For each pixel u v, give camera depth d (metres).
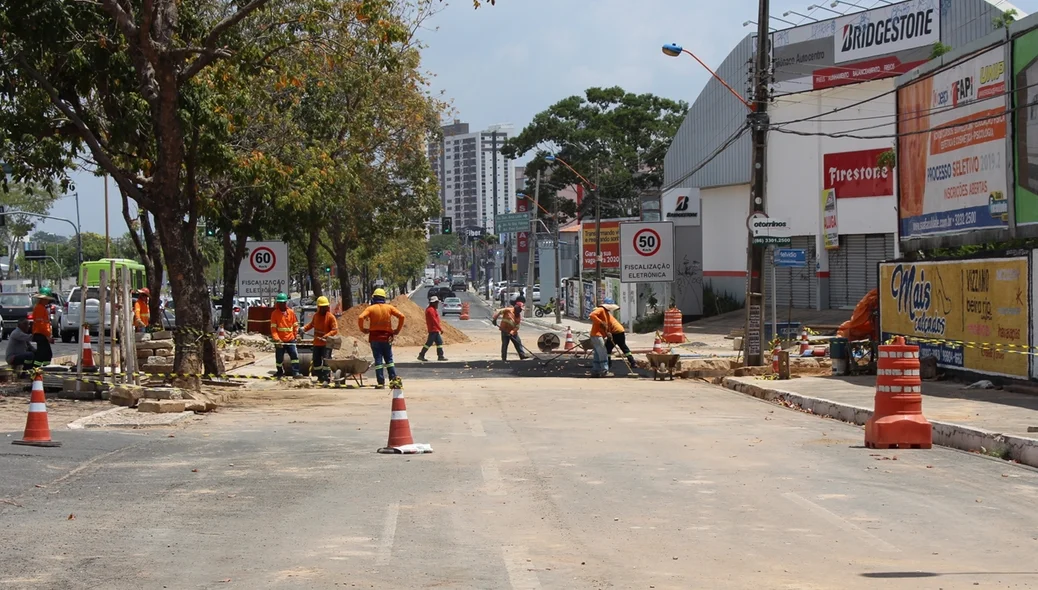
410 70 39.56
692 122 56.56
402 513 8.66
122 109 20.23
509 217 96.75
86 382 17.84
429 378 25.58
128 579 6.45
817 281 44.75
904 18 39.91
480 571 6.78
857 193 42.31
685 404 18.59
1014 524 8.33
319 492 9.54
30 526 7.84
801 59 44.12
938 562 7.09
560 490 9.76
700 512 8.77
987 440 12.27
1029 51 18.38
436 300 30.80
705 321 49.12
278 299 23.36
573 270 88.38
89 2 17.16
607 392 21.22
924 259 21.27
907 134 22.69
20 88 19.86
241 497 9.23
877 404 12.88
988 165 19.77
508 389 21.98
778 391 19.27
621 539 7.78
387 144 46.84
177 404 15.91
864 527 8.20
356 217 49.78
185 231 20.17
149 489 9.50
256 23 20.64
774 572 6.80
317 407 17.72
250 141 28.27
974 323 19.28
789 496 9.47
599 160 85.44
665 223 40.25
